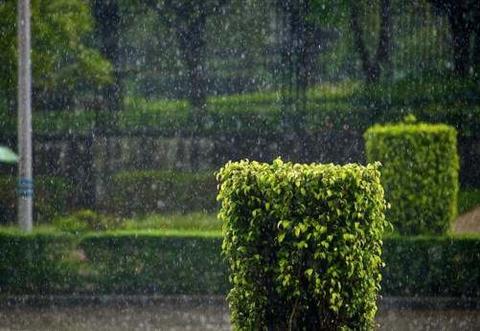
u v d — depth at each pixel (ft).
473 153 158.81
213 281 102.99
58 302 100.48
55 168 161.89
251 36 189.88
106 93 176.14
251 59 188.55
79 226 116.37
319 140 163.43
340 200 49.96
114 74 177.06
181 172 164.04
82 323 88.33
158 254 103.45
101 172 161.79
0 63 155.43
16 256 103.09
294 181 50.14
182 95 186.39
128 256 103.55
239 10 190.90
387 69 183.93
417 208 107.76
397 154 108.58
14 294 102.47
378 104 175.94
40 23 150.82
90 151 162.20
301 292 50.96
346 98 179.01
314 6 178.81
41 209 151.74
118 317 92.12
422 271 101.91
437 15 184.65
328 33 189.16
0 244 103.09
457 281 101.71
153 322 89.20
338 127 171.53
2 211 149.79
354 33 183.32
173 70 188.03
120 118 174.40
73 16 153.07
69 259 103.55
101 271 103.45
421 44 185.16
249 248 51.24
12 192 151.64
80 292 103.35
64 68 157.69
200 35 187.83
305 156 163.22
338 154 162.71
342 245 49.85
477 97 174.81
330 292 49.73
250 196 51.08
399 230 108.27
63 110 174.29
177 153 165.58
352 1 181.78
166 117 176.24
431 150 108.47
